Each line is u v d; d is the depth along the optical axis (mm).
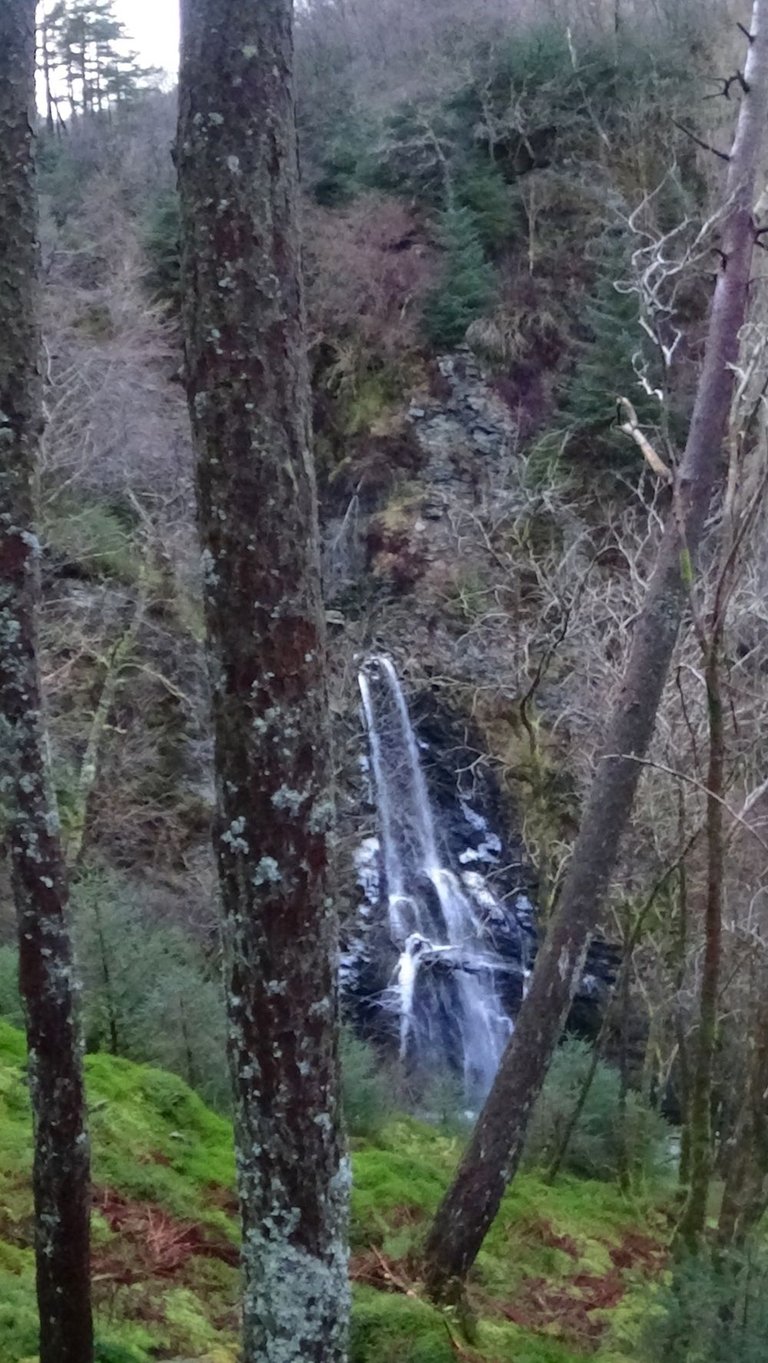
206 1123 6324
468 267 21625
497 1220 6770
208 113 2621
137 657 14781
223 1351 3902
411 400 21281
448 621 17922
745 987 8070
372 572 19328
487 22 24938
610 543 15570
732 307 5750
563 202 22078
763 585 8234
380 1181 6488
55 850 2855
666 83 20500
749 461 5082
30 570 2816
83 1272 2963
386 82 25344
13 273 2748
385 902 16906
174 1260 4629
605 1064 10859
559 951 5727
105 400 16281
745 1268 4688
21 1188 4633
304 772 2697
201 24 2621
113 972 7691
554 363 21438
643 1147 9031
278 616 2662
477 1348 4895
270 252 2646
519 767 13109
